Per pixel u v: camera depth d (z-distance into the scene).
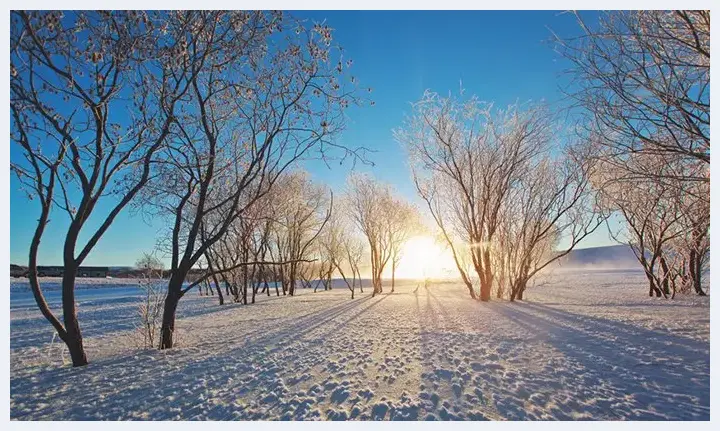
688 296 19.64
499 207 20.17
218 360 7.41
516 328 10.06
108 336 10.55
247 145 10.42
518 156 19.38
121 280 50.00
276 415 4.68
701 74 7.58
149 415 4.82
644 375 5.69
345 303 20.23
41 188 6.59
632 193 15.39
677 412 4.40
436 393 5.17
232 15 8.00
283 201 21.09
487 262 20.23
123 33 6.90
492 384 5.47
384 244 32.81
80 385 6.03
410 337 9.15
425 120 20.28
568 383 5.43
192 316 15.30
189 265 8.98
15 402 5.35
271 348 8.37
